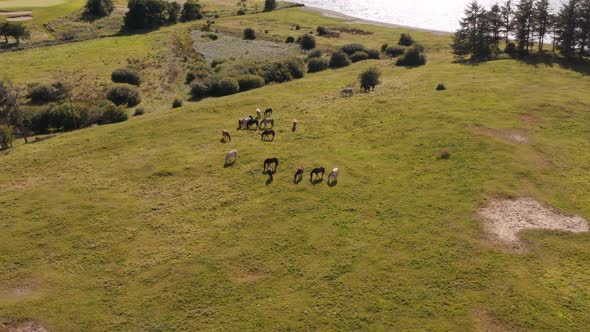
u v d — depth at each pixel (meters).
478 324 29.39
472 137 52.69
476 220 39.16
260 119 62.97
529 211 40.28
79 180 48.06
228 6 158.50
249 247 37.41
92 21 126.62
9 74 89.25
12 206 43.38
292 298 32.19
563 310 30.16
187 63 98.94
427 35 117.75
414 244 36.84
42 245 38.25
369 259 35.53
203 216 41.78
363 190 44.41
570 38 84.31
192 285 33.75
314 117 62.41
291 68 91.44
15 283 34.31
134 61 99.00
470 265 34.28
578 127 55.50
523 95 65.69
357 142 54.25
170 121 63.03
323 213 41.22
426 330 29.14
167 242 38.56
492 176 45.28
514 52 89.44
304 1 179.50
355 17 152.00
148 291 33.38
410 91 70.56
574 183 44.50
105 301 32.62
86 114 68.25
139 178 48.22
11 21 118.94
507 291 31.80
